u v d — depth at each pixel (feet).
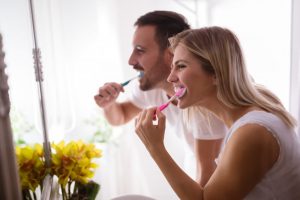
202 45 2.23
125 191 5.23
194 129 3.25
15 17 2.21
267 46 4.28
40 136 2.50
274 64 4.20
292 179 2.18
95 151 2.34
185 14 4.92
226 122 2.44
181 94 2.39
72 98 4.82
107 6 4.72
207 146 3.23
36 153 2.18
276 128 2.07
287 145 2.09
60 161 2.19
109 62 4.86
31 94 2.46
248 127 2.04
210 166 3.26
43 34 4.35
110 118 3.98
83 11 4.74
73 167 2.18
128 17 4.75
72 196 2.21
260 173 2.05
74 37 4.76
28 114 2.43
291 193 2.19
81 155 2.24
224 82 2.23
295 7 3.71
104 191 4.97
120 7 4.72
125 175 5.20
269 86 4.29
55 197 2.27
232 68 2.23
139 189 5.27
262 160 2.03
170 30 3.22
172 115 3.57
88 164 2.26
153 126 2.30
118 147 5.11
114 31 4.77
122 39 4.79
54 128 4.54
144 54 3.27
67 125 4.79
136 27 3.41
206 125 3.13
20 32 2.30
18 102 2.29
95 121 5.07
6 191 0.96
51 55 4.48
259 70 4.42
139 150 5.17
